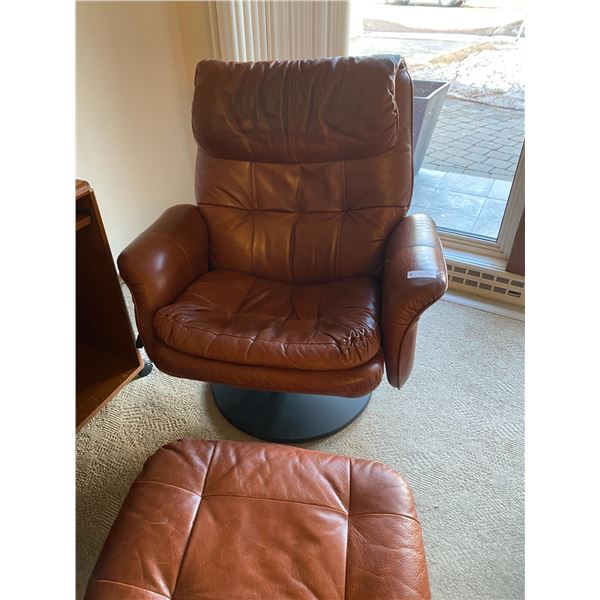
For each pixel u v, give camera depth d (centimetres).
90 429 137
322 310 123
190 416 141
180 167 212
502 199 195
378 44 187
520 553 106
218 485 81
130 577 68
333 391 104
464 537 109
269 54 173
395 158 130
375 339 107
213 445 89
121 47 166
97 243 120
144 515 76
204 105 129
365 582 68
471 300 189
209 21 179
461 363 159
